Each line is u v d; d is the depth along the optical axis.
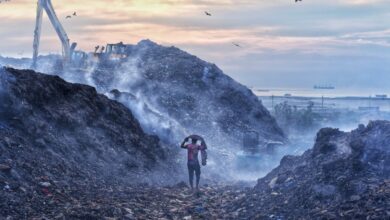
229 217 12.34
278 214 11.36
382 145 11.88
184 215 12.55
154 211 12.53
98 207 11.30
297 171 13.90
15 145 13.57
